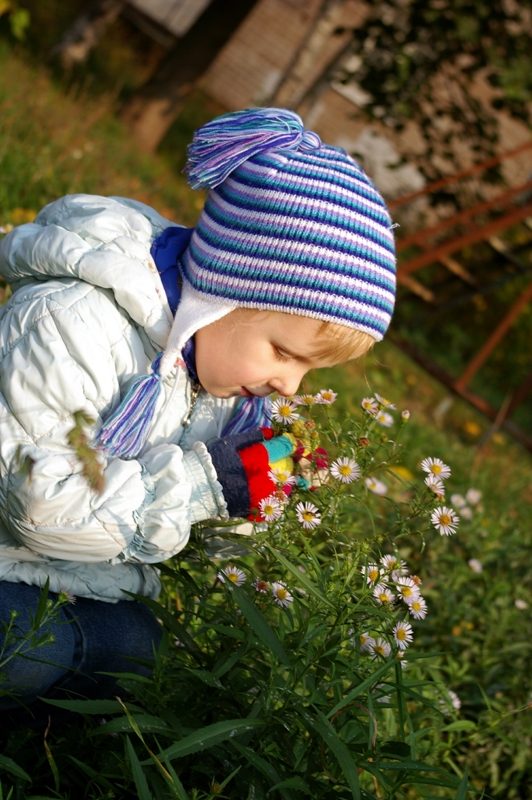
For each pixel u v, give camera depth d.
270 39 17.77
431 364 7.67
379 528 3.33
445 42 9.27
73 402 1.70
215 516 1.88
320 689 1.73
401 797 2.23
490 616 3.16
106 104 9.59
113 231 1.86
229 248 1.77
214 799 1.70
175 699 1.78
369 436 2.03
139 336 1.84
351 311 1.74
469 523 3.59
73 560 1.78
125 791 1.73
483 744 2.71
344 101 16.94
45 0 14.61
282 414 1.91
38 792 1.78
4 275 1.93
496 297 10.97
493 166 9.73
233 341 1.81
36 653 1.74
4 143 5.00
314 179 1.77
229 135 1.79
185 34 11.22
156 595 2.05
